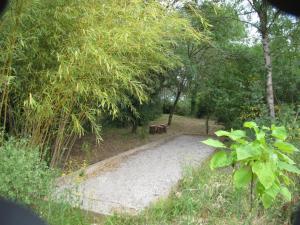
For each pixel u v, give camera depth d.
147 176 4.51
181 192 3.37
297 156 2.89
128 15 3.15
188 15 4.77
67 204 2.75
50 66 3.36
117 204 3.33
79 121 3.72
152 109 7.84
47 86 3.26
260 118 5.52
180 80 8.30
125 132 7.97
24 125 3.58
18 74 3.32
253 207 2.56
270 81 6.39
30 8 2.88
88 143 5.93
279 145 1.76
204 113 10.22
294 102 6.81
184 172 4.16
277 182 1.75
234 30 7.77
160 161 5.50
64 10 3.02
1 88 3.20
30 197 2.62
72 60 3.01
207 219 2.72
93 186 3.90
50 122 3.51
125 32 2.99
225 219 2.68
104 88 3.44
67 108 3.40
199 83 7.89
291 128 3.99
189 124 10.76
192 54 7.71
